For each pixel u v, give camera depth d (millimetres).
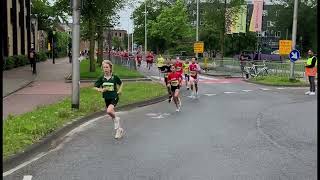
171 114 14969
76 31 14430
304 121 13430
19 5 53188
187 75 24797
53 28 88938
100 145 9672
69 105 15398
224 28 47906
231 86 26844
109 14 36438
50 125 11234
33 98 18734
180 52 79438
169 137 10680
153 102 18578
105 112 14828
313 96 21344
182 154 8742
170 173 7297
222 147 9453
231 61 40188
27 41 58656
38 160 8258
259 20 40156
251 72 34156
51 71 38875
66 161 8180
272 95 21766
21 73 35406
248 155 8672
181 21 82250
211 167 7699
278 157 8508
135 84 25594
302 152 8984
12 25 48219
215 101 19031
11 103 16984
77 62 14484
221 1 47344
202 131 11547
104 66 10734
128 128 12031
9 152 8234
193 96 20828
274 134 11117
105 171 7441
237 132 11398
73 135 10914
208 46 78250
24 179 6930
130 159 8320
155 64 58031
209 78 33781
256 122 13180
